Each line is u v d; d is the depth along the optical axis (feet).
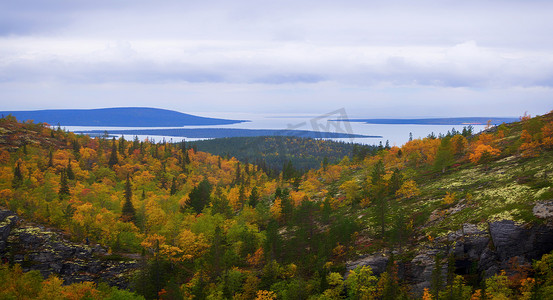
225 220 409.08
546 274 209.97
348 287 247.91
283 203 415.44
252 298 265.75
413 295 239.50
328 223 377.50
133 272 341.00
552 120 531.50
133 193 625.00
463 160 484.33
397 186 408.87
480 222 269.44
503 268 233.96
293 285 250.57
